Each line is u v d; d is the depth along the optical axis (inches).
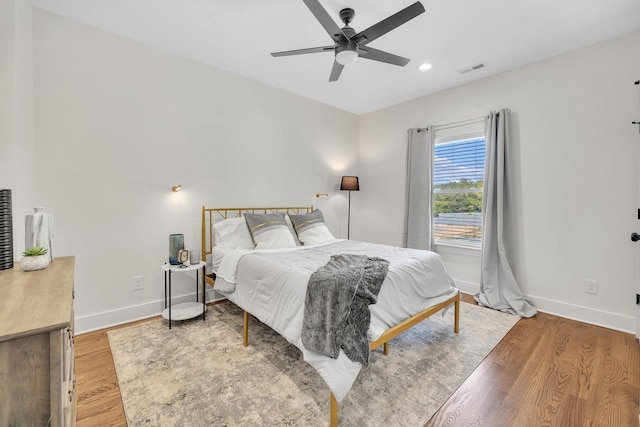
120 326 99.0
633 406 61.6
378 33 73.7
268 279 80.1
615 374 72.9
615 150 98.1
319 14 68.0
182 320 104.7
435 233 155.2
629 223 96.2
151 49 104.7
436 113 148.4
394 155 168.2
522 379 71.5
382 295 71.7
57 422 32.3
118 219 99.7
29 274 49.7
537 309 115.9
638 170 92.6
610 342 89.4
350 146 182.2
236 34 97.3
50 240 60.6
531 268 117.6
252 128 134.3
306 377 71.9
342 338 58.4
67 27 88.4
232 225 120.3
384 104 167.3
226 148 126.0
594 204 102.7
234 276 95.1
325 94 151.7
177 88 111.3
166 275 111.0
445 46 103.2
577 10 83.1
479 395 65.7
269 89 139.9
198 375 72.0
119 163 99.2
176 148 111.9
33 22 83.0
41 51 84.4
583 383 69.6
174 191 111.8
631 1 78.8
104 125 95.8
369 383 69.7
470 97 135.1
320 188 165.8
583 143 104.3
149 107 105.0
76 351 82.7
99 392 65.6
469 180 140.0
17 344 30.9
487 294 123.0
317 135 162.7
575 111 105.8
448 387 68.4
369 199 182.5
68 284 44.5
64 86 88.4
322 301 63.0
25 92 76.9
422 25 90.6
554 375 72.9
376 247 116.7
